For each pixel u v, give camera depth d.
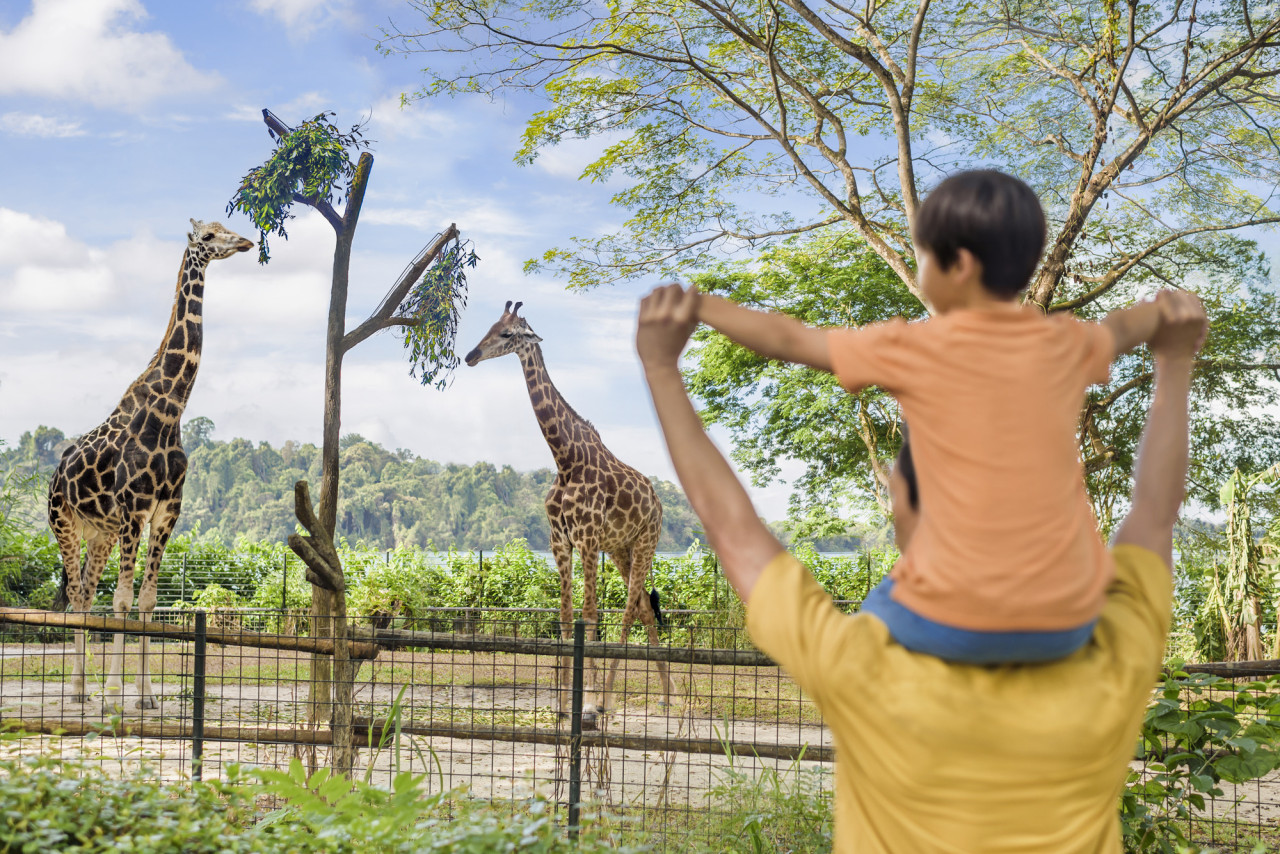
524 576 14.13
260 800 4.43
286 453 91.00
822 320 16.14
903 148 11.45
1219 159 12.95
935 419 1.31
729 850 3.90
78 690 7.36
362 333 6.39
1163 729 3.77
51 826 2.80
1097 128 11.73
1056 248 11.88
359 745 4.88
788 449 17.73
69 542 8.36
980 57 13.30
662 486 46.38
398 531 82.12
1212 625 11.89
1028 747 1.32
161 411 7.93
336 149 6.23
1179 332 1.63
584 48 11.59
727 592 11.87
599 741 4.79
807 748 4.81
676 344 1.54
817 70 13.55
